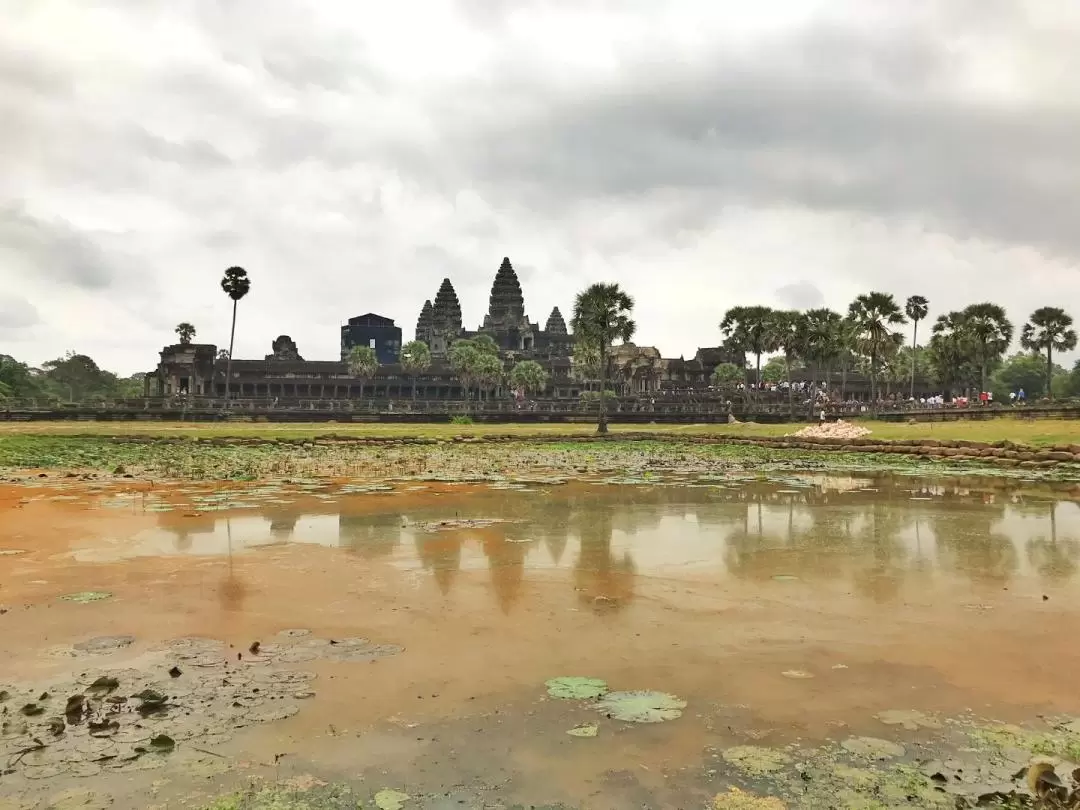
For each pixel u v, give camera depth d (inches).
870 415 3014.3
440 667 297.6
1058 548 527.8
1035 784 202.2
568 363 5310.0
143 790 205.0
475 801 199.9
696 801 200.4
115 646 322.7
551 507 741.9
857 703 264.1
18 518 655.1
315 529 608.4
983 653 313.4
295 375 4488.2
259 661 304.3
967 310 3526.1
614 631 343.9
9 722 245.4
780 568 470.6
